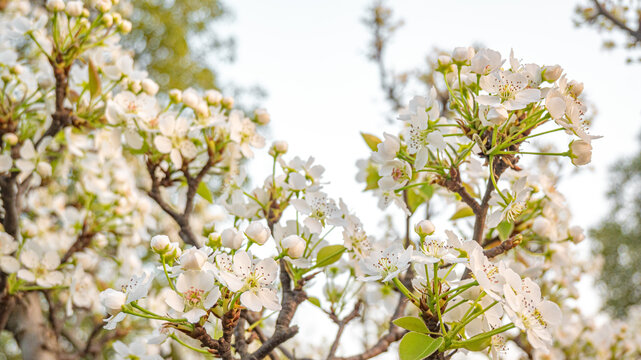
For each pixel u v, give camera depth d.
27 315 0.82
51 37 0.77
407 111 0.70
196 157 0.74
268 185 0.71
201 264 0.58
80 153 0.79
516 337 0.85
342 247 0.67
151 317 0.58
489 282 0.57
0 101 0.77
